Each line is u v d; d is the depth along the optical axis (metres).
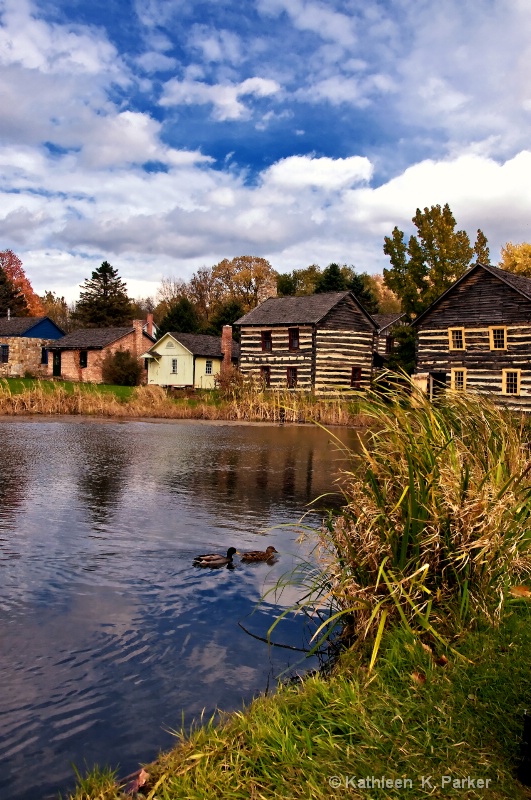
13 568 7.35
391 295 92.19
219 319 68.44
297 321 42.34
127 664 4.99
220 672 4.88
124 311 81.81
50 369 60.47
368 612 4.99
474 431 6.66
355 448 21.19
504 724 3.44
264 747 3.40
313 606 6.36
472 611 4.79
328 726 3.56
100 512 10.59
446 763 3.15
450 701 3.72
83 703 4.38
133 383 54.72
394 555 5.10
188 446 21.03
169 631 5.66
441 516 5.10
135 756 3.76
